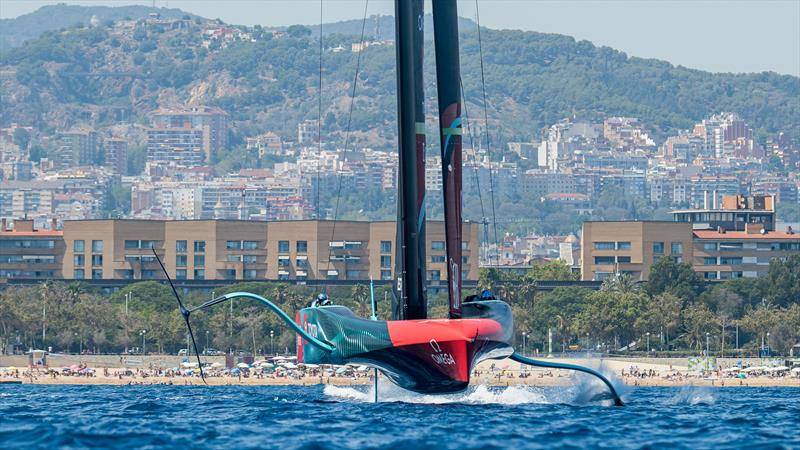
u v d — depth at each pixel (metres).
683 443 156.12
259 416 190.50
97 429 171.25
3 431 169.00
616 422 179.38
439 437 159.62
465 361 185.62
